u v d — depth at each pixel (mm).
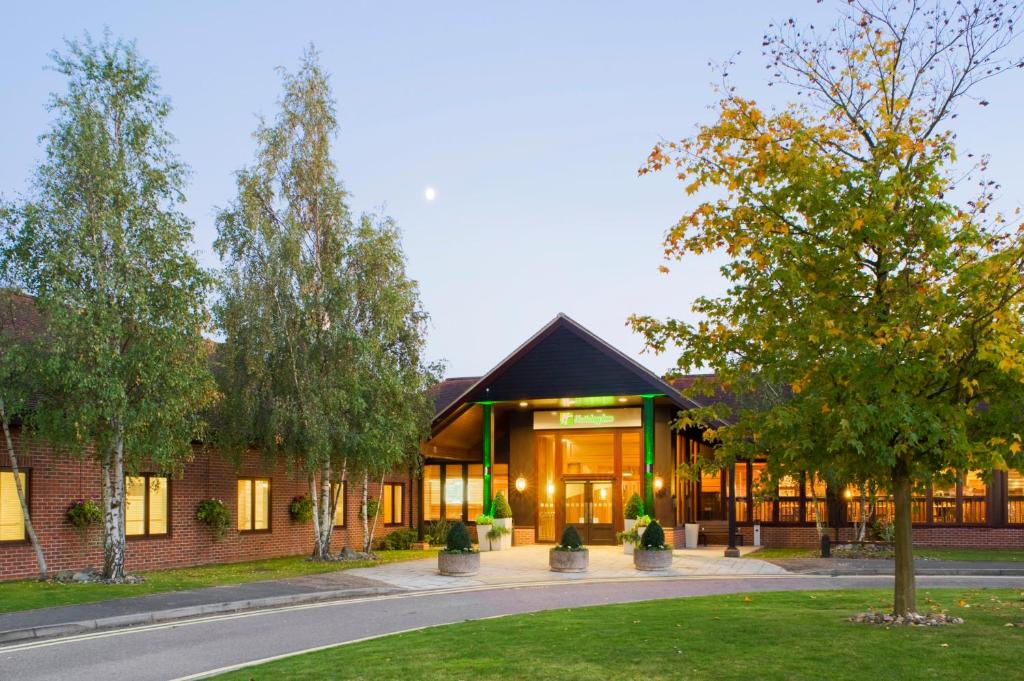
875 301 12070
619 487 33312
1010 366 10625
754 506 33188
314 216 26078
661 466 32469
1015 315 11398
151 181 20609
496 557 28312
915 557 26031
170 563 24656
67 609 15539
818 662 9680
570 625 13375
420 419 28844
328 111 26469
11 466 20562
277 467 29406
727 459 13148
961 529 30672
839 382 11766
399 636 12797
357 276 25812
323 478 27062
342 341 24547
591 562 26516
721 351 12844
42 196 19688
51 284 19141
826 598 16500
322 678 9625
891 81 12844
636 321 13438
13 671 10945
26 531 20906
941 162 11984
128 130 20609
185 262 20547
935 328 11633
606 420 33375
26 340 20578
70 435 19062
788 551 30312
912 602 12656
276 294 24578
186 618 15648
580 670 9781
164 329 19859
